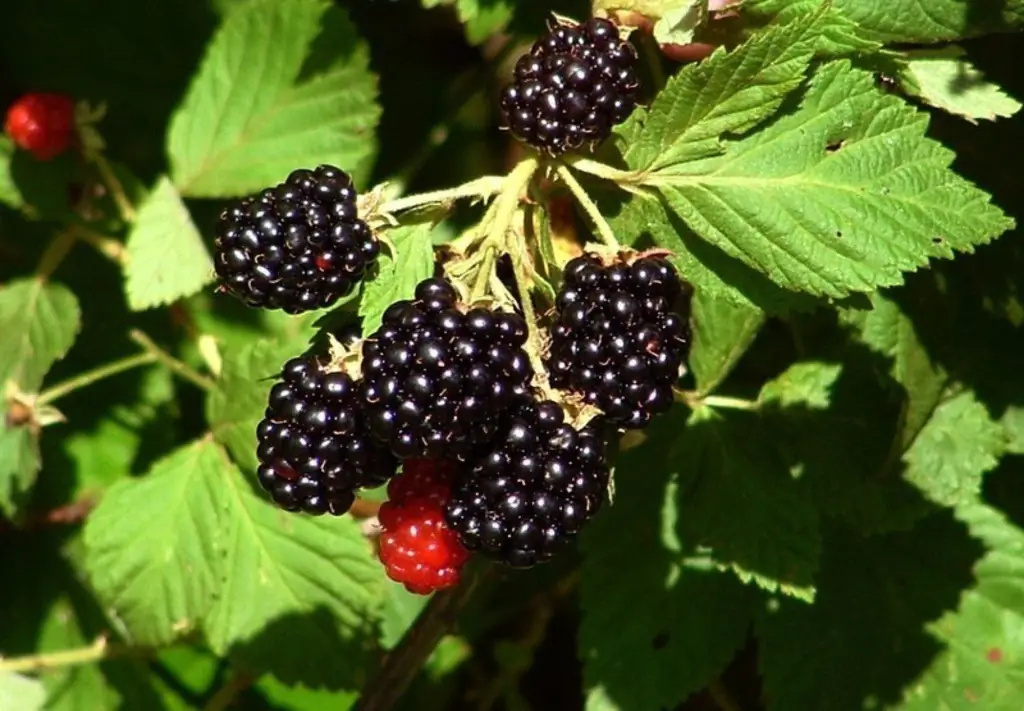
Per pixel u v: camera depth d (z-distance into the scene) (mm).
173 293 511
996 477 504
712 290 438
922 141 429
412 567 432
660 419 478
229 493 514
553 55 431
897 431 468
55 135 525
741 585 487
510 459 417
